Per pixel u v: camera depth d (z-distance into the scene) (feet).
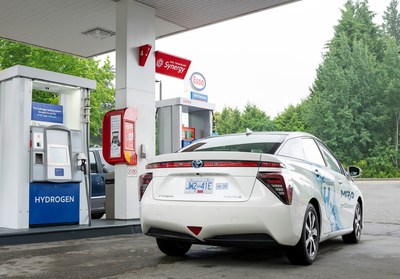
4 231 24.17
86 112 28.48
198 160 16.96
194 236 16.65
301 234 16.83
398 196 60.23
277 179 16.14
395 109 160.04
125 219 31.45
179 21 39.60
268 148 18.26
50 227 26.25
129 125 31.86
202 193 16.72
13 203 25.70
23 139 25.81
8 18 40.09
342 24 187.32
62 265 17.54
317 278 15.19
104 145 32.42
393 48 168.66
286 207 16.02
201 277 15.30
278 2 35.99
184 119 42.55
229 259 18.81
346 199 22.84
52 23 41.34
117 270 16.55
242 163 16.47
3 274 15.93
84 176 28.25
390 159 155.74
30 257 19.43
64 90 29.01
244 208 15.97
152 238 26.05
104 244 23.47
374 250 21.75
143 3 34.35
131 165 32.07
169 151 38.47
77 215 28.02
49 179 26.25
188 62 37.37
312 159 20.34
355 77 159.63
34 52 72.13
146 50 33.17
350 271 16.37
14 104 26.12
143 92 33.47
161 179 17.74
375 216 40.42
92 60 87.81
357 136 156.25
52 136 26.91
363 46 175.32
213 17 38.83
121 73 32.89
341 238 26.63
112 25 41.88
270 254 20.03
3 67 71.72
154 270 16.52
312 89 197.26
